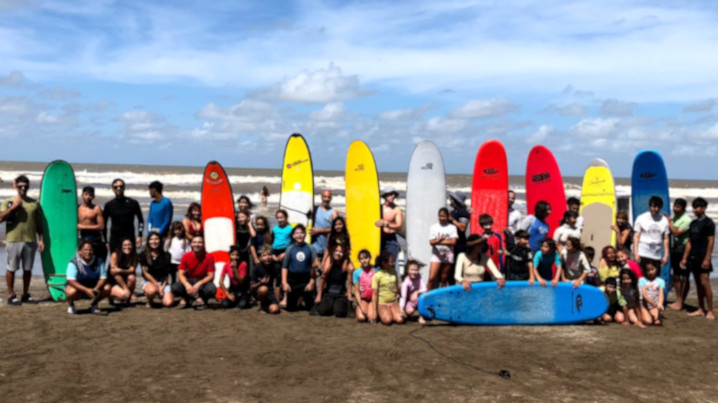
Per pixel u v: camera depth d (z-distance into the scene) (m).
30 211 7.86
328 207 8.55
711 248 7.42
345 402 4.34
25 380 4.73
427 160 9.15
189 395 4.44
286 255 7.52
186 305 7.89
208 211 8.76
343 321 7.11
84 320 6.93
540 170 9.73
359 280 7.13
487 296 6.96
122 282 7.73
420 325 6.95
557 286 7.02
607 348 5.92
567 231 7.65
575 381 4.88
